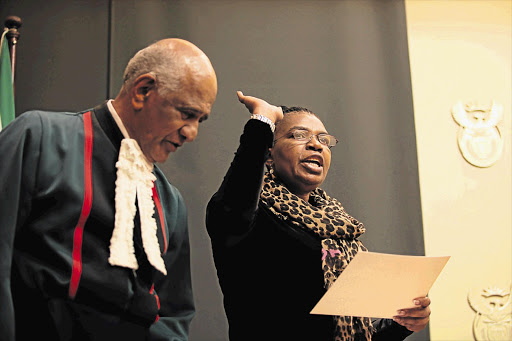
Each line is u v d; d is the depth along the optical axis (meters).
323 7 4.00
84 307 1.52
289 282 2.03
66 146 1.59
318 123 2.34
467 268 3.79
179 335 1.78
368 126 3.82
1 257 1.41
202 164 3.65
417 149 3.92
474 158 3.94
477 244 3.82
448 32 4.12
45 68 3.71
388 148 3.79
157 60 1.63
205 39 3.86
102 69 3.75
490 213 3.87
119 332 1.56
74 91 3.70
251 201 1.90
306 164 2.23
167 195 1.87
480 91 4.05
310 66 3.89
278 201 2.14
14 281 1.48
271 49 3.89
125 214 1.60
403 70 3.93
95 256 1.54
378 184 3.73
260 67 3.86
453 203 3.87
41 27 3.77
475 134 3.97
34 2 3.81
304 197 2.32
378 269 1.87
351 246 2.18
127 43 3.80
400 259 1.88
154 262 1.61
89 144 1.63
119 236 1.58
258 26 3.93
